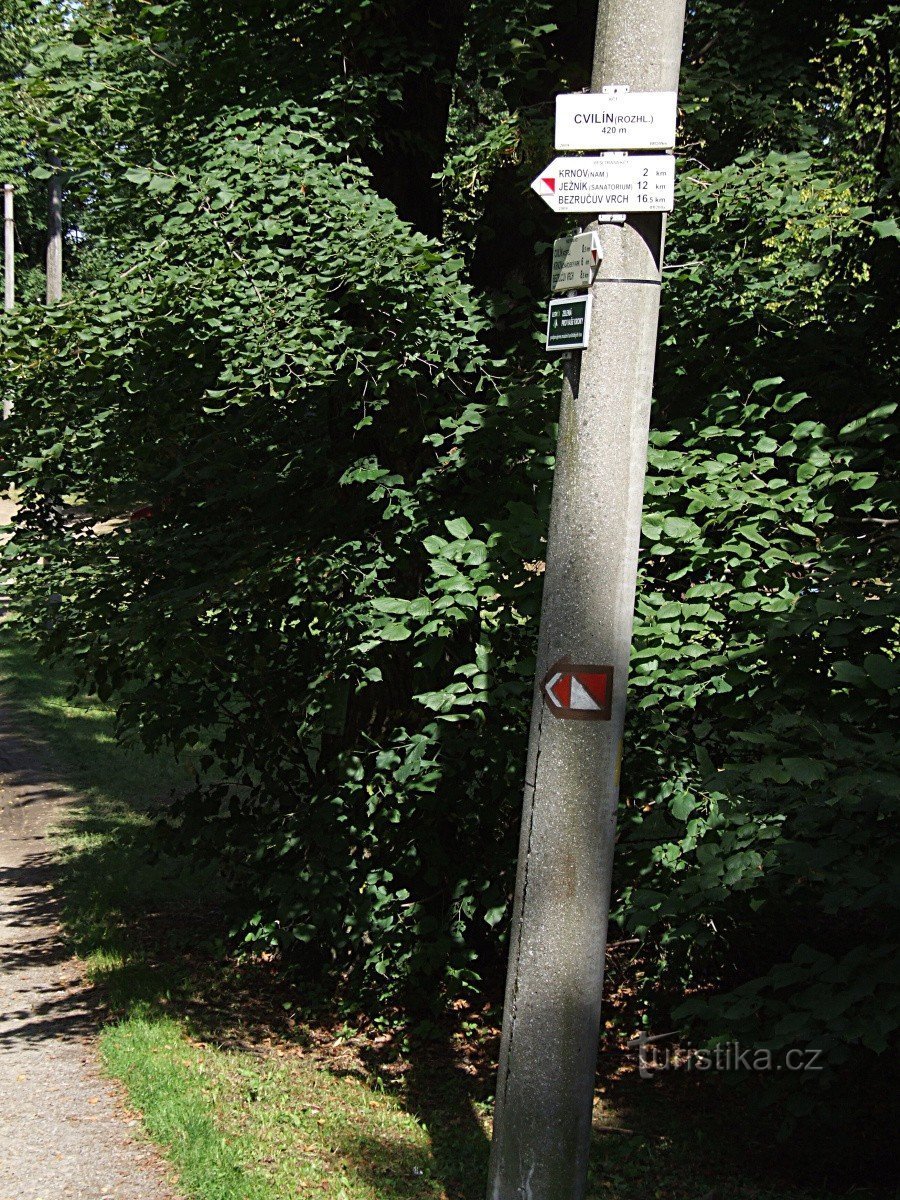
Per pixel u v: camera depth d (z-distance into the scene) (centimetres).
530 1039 359
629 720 592
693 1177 534
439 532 645
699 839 584
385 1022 739
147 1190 507
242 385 626
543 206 742
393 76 704
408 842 719
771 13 798
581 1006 358
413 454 701
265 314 600
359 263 595
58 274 3161
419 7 754
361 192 674
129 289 629
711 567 573
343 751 738
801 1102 454
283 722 764
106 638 686
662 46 355
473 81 802
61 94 734
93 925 912
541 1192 357
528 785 366
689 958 669
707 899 442
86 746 1557
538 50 709
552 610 363
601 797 360
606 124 355
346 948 788
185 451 733
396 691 753
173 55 741
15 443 698
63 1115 588
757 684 532
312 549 670
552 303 367
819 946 626
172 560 708
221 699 777
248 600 663
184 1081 627
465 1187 532
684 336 652
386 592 661
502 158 731
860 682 434
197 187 645
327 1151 558
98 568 753
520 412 621
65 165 782
